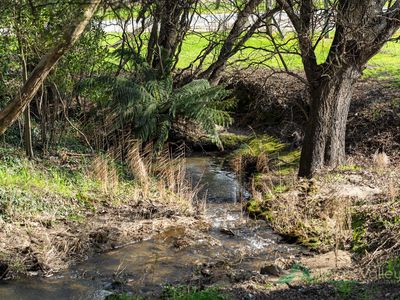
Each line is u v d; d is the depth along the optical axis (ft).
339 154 40.60
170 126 48.91
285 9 37.17
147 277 28.17
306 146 40.27
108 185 38.11
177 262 29.99
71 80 43.57
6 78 41.32
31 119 46.80
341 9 36.91
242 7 54.39
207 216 36.70
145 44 60.34
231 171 46.26
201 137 50.98
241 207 37.19
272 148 48.26
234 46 54.49
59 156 42.70
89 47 41.88
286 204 35.76
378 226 30.19
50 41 30.68
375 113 46.93
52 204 34.45
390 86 51.78
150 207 36.73
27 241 30.37
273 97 53.42
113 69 53.62
